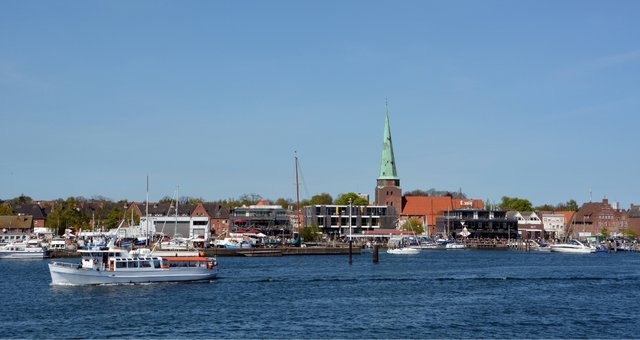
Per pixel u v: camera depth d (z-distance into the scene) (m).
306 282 117.75
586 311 86.81
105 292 101.38
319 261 179.12
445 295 101.38
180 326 75.50
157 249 170.25
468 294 102.75
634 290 109.25
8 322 77.69
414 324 77.19
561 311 86.62
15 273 132.88
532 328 75.38
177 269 112.62
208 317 80.94
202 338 69.38
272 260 183.38
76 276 107.50
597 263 178.00
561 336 71.38
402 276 130.38
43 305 89.31
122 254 112.44
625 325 77.50
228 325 76.12
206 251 198.62
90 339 68.81
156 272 111.06
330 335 71.12
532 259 196.88
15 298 95.19
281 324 76.88
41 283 112.62
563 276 133.00
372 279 123.75
